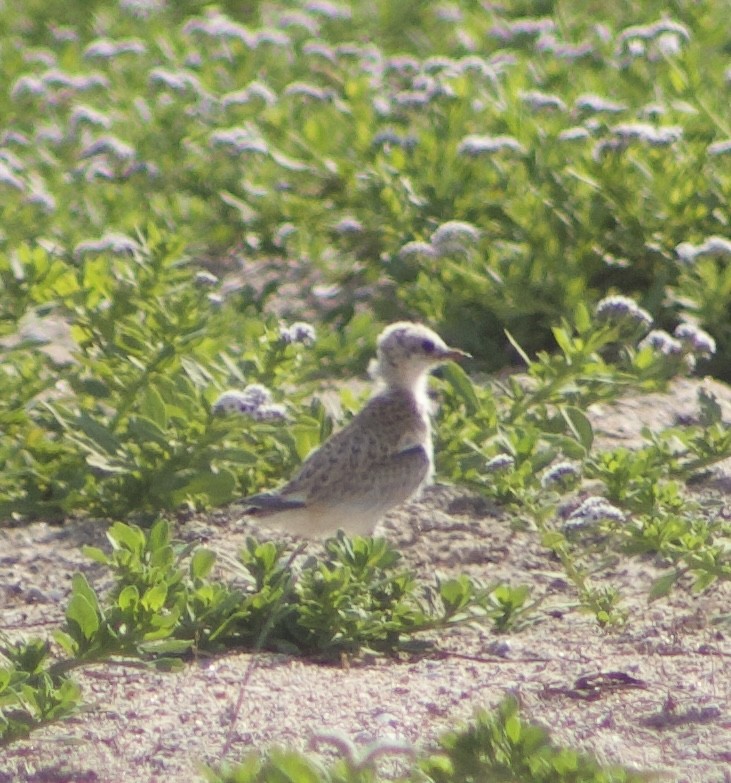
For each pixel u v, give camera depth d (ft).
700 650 31.19
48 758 26.53
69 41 73.61
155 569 29.84
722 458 40.04
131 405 39.86
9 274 42.16
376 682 29.96
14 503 38.34
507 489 38.32
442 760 22.12
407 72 64.69
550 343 50.60
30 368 40.96
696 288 48.85
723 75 58.54
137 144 62.75
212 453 38.14
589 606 33.12
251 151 58.95
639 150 52.29
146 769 25.99
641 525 34.35
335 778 21.50
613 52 63.21
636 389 43.88
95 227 55.88
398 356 36.14
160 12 78.43
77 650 28.55
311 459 34.73
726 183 51.42
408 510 38.55
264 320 47.96
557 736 26.76
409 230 53.78
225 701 28.89
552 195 52.19
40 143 62.49
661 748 26.22
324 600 31.78
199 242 58.08
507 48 67.82
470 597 32.63
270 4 81.20
